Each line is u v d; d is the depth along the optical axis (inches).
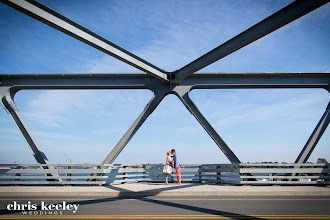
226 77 561.3
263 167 509.0
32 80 560.1
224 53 397.4
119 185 501.7
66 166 521.7
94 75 558.3
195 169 579.2
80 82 564.4
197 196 376.2
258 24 343.9
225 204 299.1
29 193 392.2
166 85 560.4
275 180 509.4
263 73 552.1
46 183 505.4
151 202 315.0
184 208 271.3
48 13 303.6
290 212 248.8
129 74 557.6
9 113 538.6
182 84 557.3
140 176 602.9
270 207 278.1
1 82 552.4
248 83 558.3
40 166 517.3
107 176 514.0
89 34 351.3
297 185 500.1
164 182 592.4
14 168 516.4
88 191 392.2
